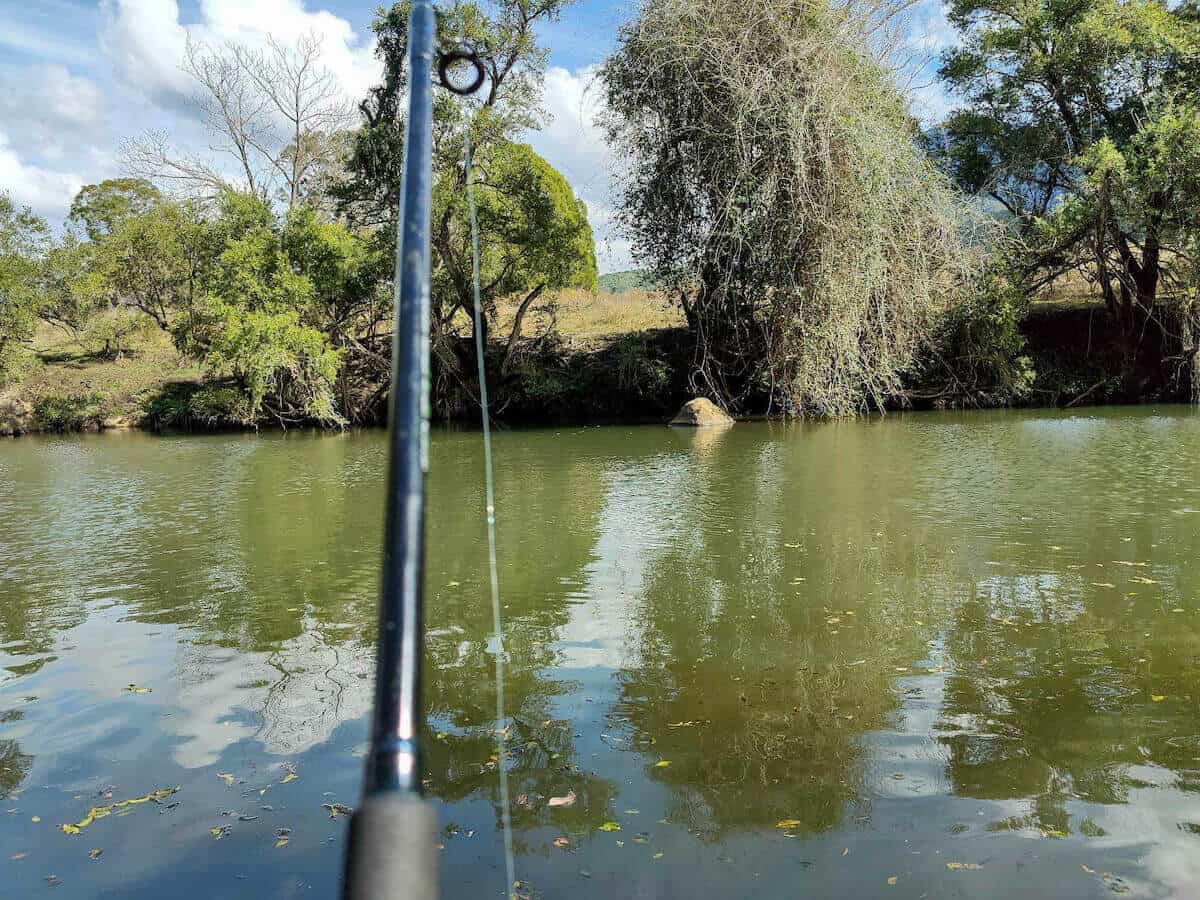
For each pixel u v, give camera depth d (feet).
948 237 70.74
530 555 30.66
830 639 21.36
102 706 18.70
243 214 87.45
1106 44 77.66
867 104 67.82
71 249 111.34
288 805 14.34
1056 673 18.61
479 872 12.10
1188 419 63.77
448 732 16.79
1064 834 12.51
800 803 13.74
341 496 45.34
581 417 85.25
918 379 78.64
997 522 32.94
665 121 72.02
